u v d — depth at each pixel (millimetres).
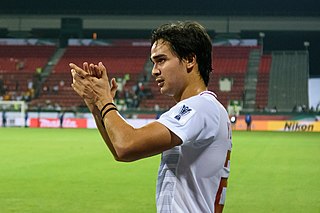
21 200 13492
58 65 66500
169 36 3869
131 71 65250
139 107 59938
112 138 3621
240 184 16625
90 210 12312
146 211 12234
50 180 17078
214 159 3812
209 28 67688
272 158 25188
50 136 40500
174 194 3736
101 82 3789
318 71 68062
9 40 69438
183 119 3664
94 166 21125
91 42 69188
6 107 57938
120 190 15219
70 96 62000
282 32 67062
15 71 65562
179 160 3760
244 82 62188
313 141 37562
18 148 29500
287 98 59781
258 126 54000
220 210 3969
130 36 72125
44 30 71188
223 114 3920
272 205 13133
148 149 3590
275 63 64562
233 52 66812
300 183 16984
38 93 62219
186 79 3918
